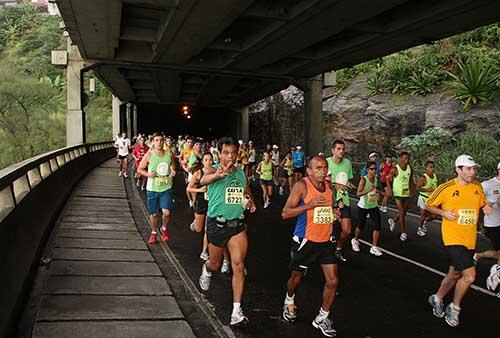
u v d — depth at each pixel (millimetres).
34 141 43844
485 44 21844
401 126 21828
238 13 12531
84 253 6789
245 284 6266
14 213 5203
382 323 5090
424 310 5535
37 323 4219
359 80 26953
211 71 22438
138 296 5141
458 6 11758
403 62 24406
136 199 12852
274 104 37906
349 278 6793
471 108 19000
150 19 15492
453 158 16922
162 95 36062
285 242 9008
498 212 6508
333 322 5066
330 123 26703
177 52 18281
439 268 7414
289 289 4965
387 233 10344
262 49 17141
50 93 49031
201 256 7258
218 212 4719
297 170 17000
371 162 8242
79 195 12719
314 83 24734
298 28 13984
